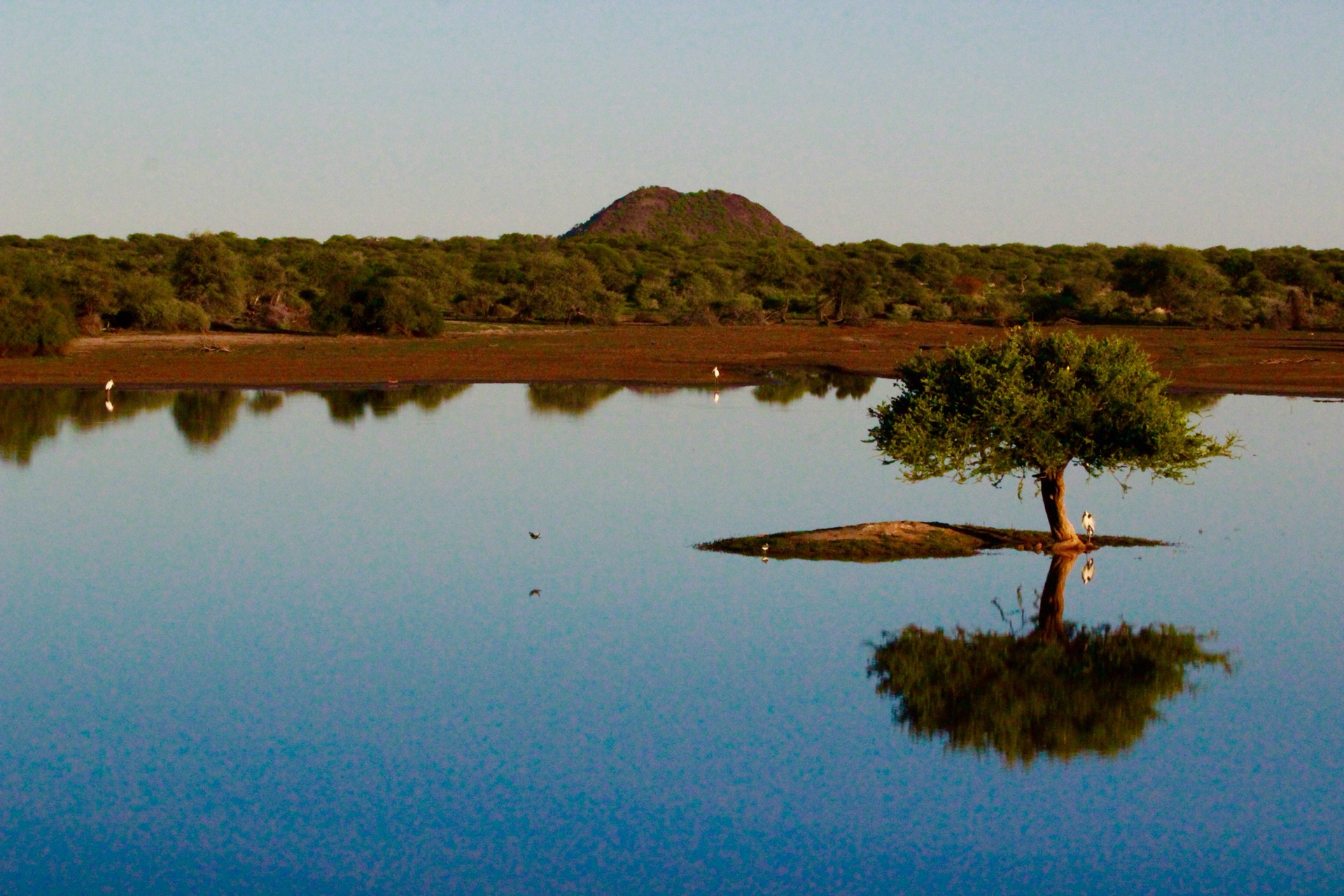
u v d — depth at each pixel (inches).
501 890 674.8
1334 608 1157.1
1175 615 1142.3
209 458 2096.5
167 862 703.1
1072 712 914.7
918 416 1318.9
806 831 740.0
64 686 974.4
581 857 711.1
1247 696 944.3
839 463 2036.2
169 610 1182.3
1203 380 3208.7
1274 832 737.6
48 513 1636.3
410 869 697.6
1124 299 5654.5
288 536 1501.0
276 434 2372.0
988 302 5649.6
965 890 675.4
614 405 2874.0
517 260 6510.8
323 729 885.8
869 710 919.0
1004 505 1662.2
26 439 2288.4
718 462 2046.0
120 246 7337.6
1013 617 1130.0
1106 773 811.4
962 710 919.7
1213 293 5590.6
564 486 1823.3
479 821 751.1
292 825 746.8
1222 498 1731.1
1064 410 1301.7
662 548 1407.5
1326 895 668.7
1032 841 730.2
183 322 4370.1
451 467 2003.0
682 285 5940.0
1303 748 852.6
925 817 757.9
